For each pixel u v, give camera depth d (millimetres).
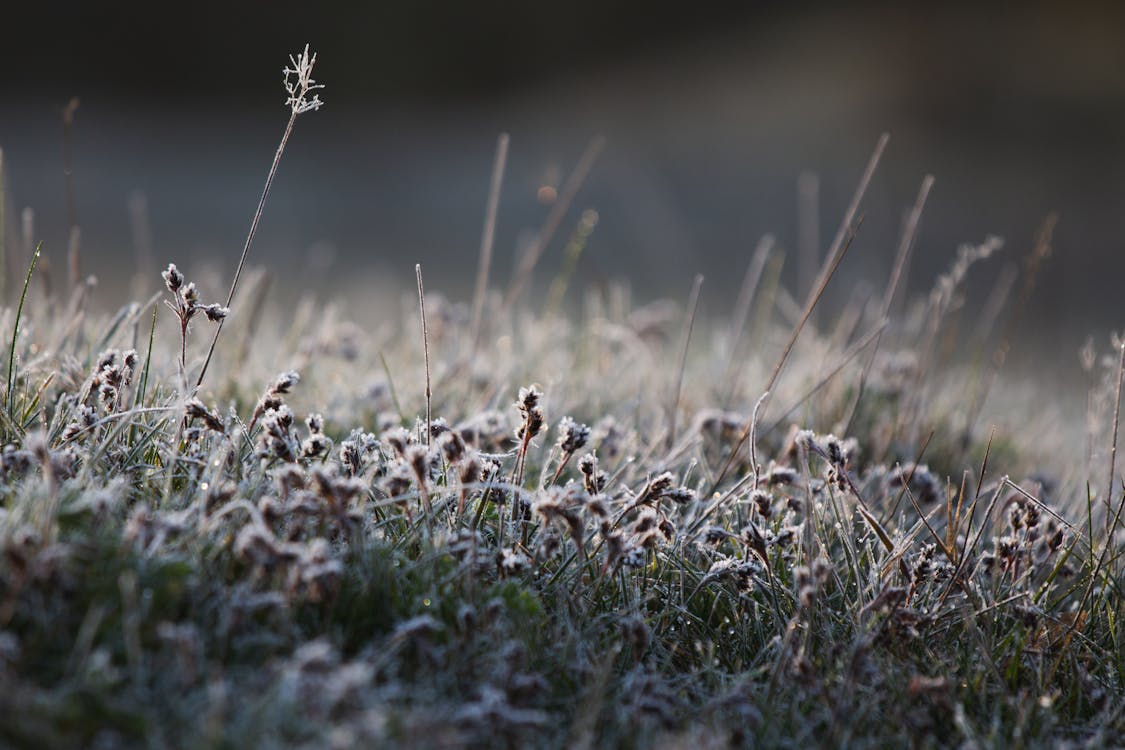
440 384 4762
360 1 42719
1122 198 27141
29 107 35281
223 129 35562
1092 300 15688
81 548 2314
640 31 45344
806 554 3119
